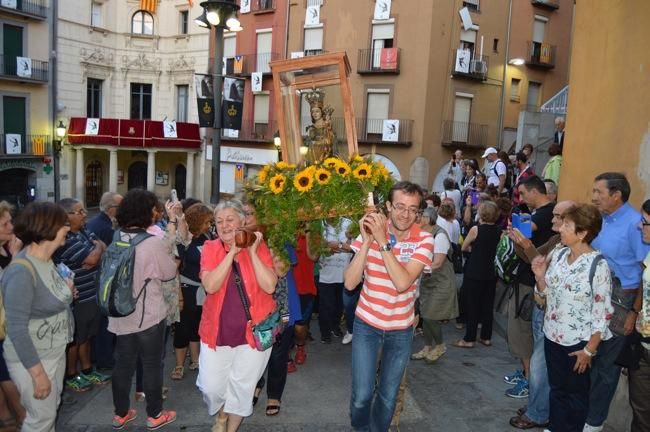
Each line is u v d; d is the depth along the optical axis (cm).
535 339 432
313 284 567
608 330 359
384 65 2117
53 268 347
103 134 2670
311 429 432
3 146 2448
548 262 416
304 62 429
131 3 2895
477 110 2244
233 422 376
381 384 363
